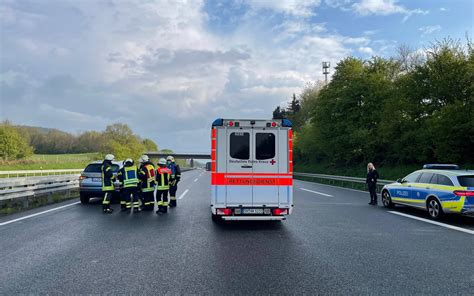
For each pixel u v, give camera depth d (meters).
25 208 12.72
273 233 8.58
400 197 12.66
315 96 66.81
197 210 12.55
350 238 8.03
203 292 4.62
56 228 8.97
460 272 5.53
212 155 9.48
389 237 8.16
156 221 10.18
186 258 6.27
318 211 12.45
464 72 23.45
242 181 9.48
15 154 55.06
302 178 44.84
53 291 4.64
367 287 4.84
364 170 36.47
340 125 37.91
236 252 6.71
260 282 5.02
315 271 5.55
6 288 4.75
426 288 4.81
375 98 35.44
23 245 7.15
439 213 10.60
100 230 8.76
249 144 9.56
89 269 5.59
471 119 20.70
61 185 15.80
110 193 11.95
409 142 28.72
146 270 5.55
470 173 10.55
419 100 26.75
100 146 79.38
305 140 53.03
